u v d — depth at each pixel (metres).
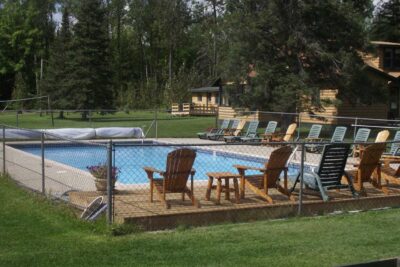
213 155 17.52
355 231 7.14
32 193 9.41
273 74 25.78
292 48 26.38
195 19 74.44
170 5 73.50
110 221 7.11
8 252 5.95
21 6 70.69
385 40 48.94
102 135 22.94
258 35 25.94
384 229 7.28
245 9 26.94
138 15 77.31
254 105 26.38
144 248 6.17
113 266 5.47
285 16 26.14
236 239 6.63
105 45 43.25
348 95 26.89
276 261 5.67
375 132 29.08
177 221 7.59
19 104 55.28
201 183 10.61
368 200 9.38
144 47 79.62
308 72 26.38
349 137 26.30
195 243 6.41
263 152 17.69
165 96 54.75
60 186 10.18
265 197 8.73
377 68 33.66
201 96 53.59
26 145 19.62
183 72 59.78
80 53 41.91
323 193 8.93
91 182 10.52
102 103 43.31
